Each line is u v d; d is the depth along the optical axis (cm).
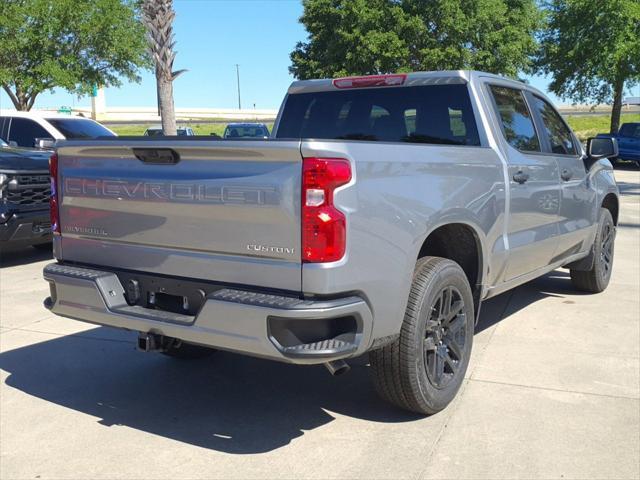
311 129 539
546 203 518
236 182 323
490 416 390
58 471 338
